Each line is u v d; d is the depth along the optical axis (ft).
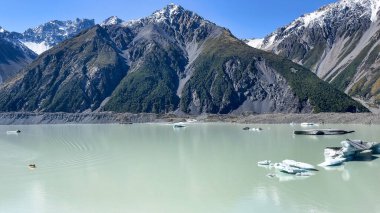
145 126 518.78
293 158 208.03
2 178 172.96
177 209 125.59
